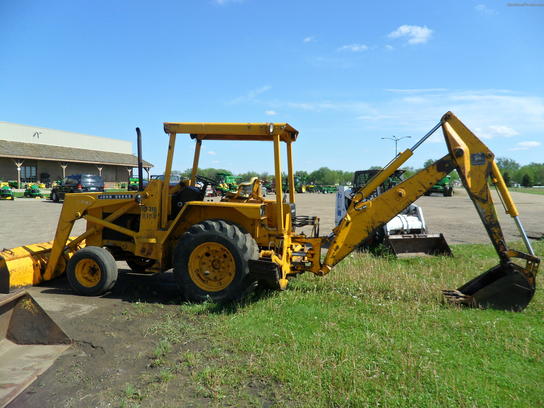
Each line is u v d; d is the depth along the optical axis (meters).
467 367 3.19
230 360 3.33
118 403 2.78
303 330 3.90
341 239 5.10
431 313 4.41
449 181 36.12
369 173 10.04
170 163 5.21
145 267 6.62
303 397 2.77
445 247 7.88
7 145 39.25
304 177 52.25
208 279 4.88
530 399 2.74
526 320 4.25
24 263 5.62
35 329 3.52
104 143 51.69
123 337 3.87
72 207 5.82
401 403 2.67
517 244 9.42
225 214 5.21
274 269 4.44
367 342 3.59
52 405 2.76
